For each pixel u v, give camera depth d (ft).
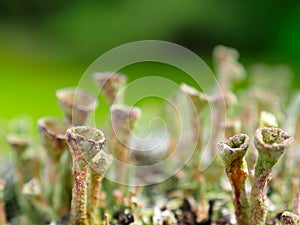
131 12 2.08
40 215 0.49
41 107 1.20
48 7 2.11
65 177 0.45
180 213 0.48
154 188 0.54
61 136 0.43
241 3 2.03
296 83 1.39
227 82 0.56
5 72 1.59
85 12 2.08
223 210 0.47
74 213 0.39
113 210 0.46
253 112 0.52
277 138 0.35
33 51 1.92
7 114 1.14
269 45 1.99
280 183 0.49
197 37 2.07
